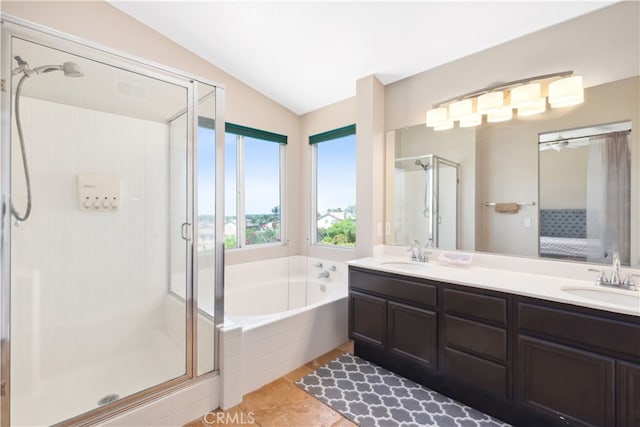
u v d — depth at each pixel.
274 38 2.35
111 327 2.11
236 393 1.77
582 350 1.35
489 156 2.18
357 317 2.32
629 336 1.23
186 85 1.82
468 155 2.28
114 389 1.75
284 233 3.58
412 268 2.29
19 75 1.61
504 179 2.11
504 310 1.58
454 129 2.35
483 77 2.22
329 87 3.00
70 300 1.96
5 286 1.40
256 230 3.35
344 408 1.74
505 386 1.58
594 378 1.31
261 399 1.82
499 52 2.14
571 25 1.84
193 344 1.77
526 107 2.01
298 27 2.19
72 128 1.93
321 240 3.57
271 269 3.38
